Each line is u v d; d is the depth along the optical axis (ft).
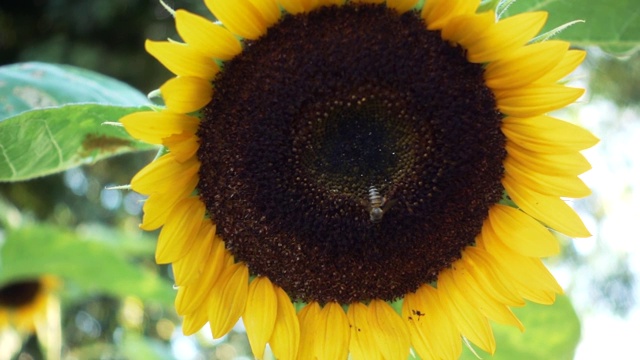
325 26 1.45
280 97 1.45
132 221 4.62
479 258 1.53
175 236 1.46
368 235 1.53
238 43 1.42
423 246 1.53
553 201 1.47
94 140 1.58
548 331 1.80
